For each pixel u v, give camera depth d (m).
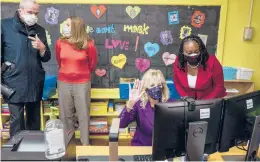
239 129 1.38
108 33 2.99
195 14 2.95
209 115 1.26
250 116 1.39
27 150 1.15
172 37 3.01
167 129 1.22
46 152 1.12
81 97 2.68
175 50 3.04
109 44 3.02
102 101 3.12
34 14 2.25
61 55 2.59
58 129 1.21
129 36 3.00
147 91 1.74
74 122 2.92
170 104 1.21
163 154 1.26
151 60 3.07
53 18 2.93
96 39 3.00
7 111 2.92
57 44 2.61
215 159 1.50
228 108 1.31
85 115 2.76
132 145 1.82
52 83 2.92
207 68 2.13
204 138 1.23
